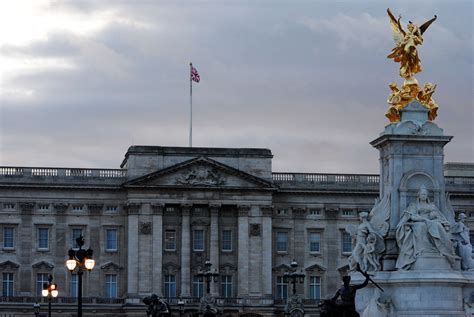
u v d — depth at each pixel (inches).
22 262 7844.5
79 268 3464.6
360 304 3481.8
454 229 3555.6
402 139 3577.8
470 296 3442.4
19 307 7711.6
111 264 7869.1
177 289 7869.1
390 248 3523.6
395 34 3703.3
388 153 3617.1
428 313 3388.3
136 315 7726.4
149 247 7849.4
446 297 3405.5
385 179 3649.1
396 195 3570.4
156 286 7819.9
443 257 3454.7
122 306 7765.8
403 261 3462.1
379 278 3442.4
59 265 7859.3
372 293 3472.0
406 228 3481.8
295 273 6259.8
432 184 3585.1
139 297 7780.5
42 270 7844.5
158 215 7869.1
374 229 3563.0
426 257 3447.3
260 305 7869.1
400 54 3693.4
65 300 7775.6
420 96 3671.3
